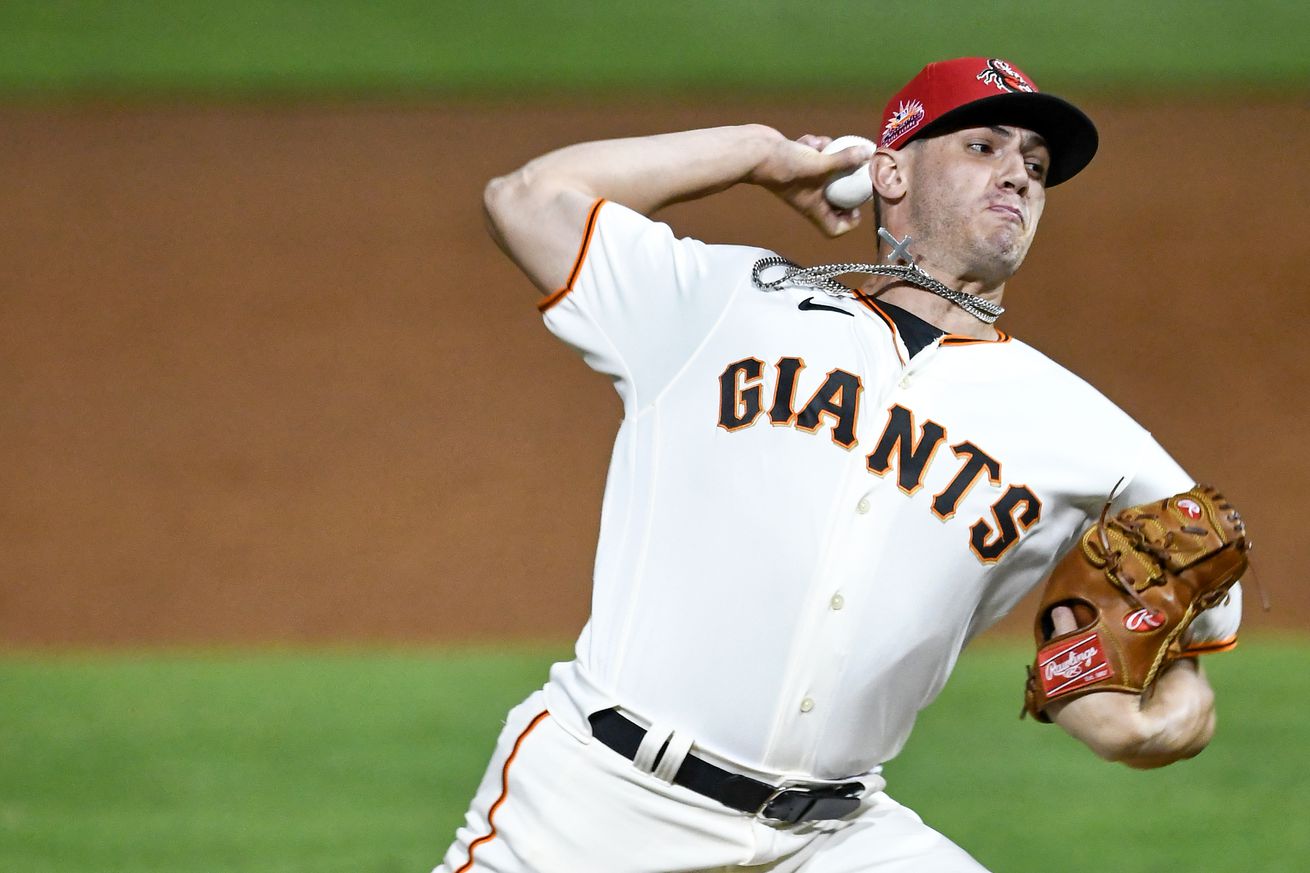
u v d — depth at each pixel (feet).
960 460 37.52
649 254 40.37
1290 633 98.78
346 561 110.73
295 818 67.21
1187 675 39.37
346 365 144.05
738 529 37.11
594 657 38.11
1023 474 37.81
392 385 140.56
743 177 43.21
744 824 37.91
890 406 37.76
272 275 161.27
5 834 65.46
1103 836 66.44
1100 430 38.75
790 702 36.83
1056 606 38.55
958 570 37.45
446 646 95.86
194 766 73.15
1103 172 185.26
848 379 37.91
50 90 204.95
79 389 138.51
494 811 38.93
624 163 42.09
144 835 65.10
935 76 41.65
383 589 106.42
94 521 116.57
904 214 42.29
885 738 38.88
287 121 198.39
